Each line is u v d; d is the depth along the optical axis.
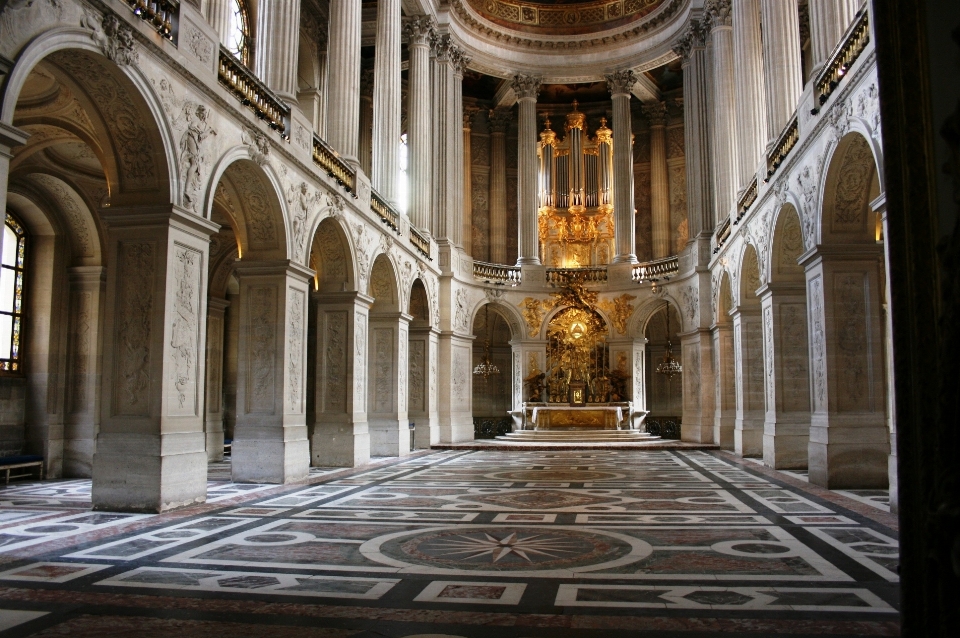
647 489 12.68
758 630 4.68
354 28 18.42
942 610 1.72
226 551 7.30
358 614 5.08
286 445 13.60
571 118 32.94
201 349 10.91
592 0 30.58
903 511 1.87
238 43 19.67
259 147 12.66
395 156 21.66
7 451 14.44
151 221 10.12
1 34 7.19
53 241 15.22
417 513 9.89
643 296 28.73
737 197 20.56
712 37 24.73
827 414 12.83
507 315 29.61
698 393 25.98
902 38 1.90
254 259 13.80
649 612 5.09
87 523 9.01
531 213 30.09
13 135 7.09
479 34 29.84
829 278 12.83
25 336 15.03
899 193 1.90
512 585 5.89
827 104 11.91
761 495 11.78
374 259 18.84
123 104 9.55
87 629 4.76
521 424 28.73
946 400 1.74
